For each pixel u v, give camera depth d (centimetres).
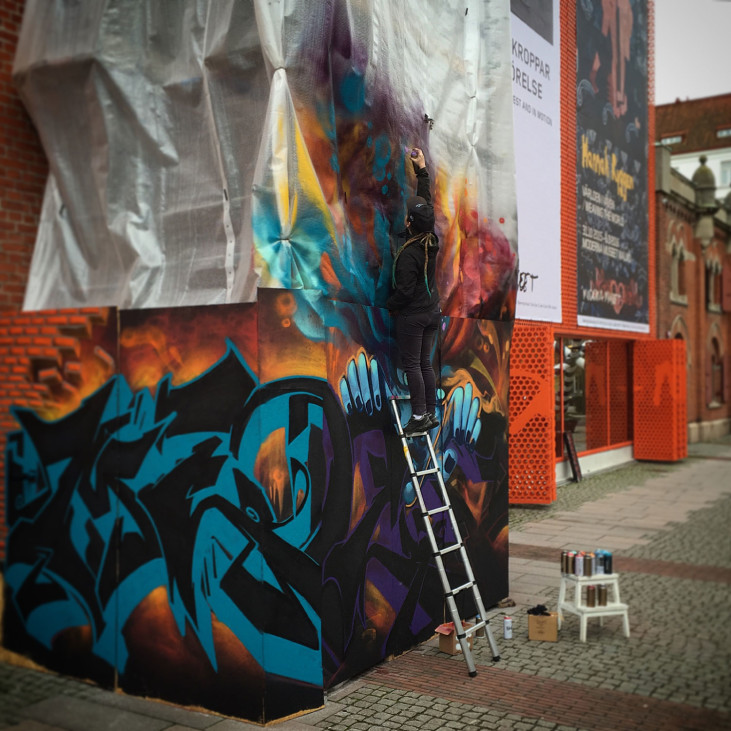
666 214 2186
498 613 693
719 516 1182
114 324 505
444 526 641
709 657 559
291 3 481
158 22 527
